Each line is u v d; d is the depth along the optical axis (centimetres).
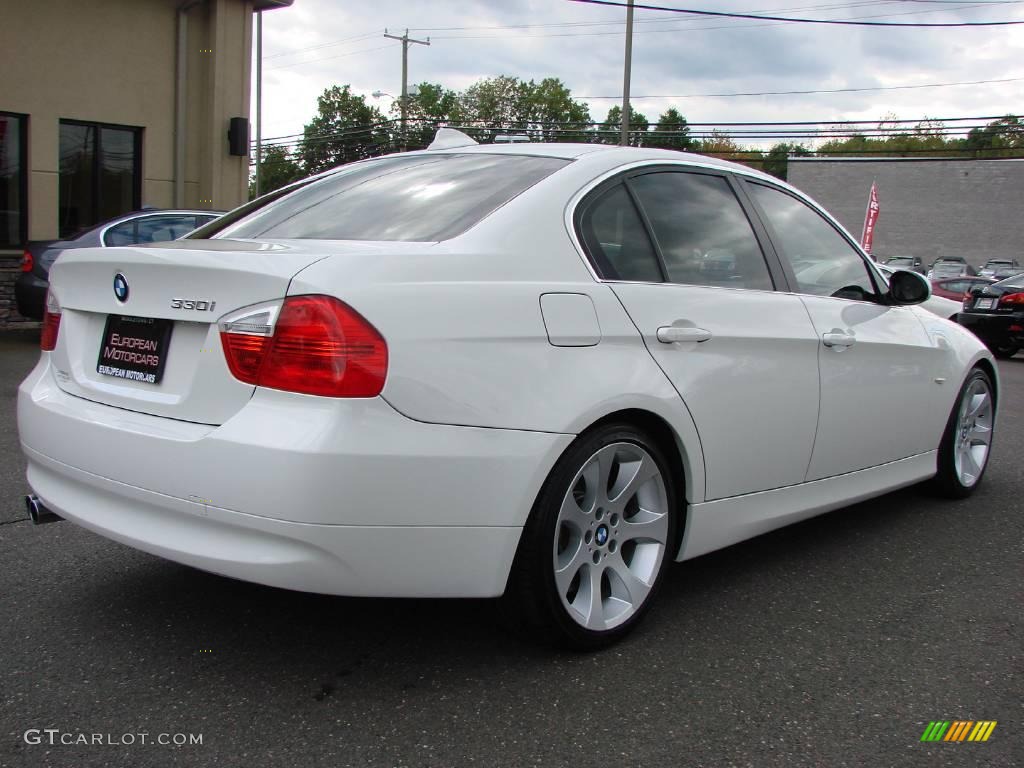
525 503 256
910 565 388
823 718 256
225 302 245
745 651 297
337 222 310
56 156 1214
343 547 233
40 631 295
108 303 278
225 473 235
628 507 302
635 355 290
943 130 2762
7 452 520
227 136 1360
